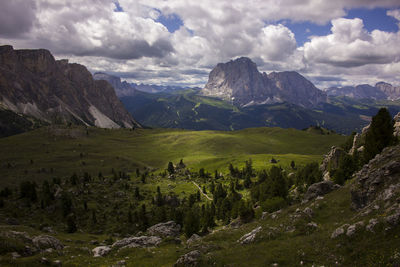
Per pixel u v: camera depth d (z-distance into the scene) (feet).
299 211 127.75
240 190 499.10
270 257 80.12
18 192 430.20
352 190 116.06
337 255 71.67
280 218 132.67
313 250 78.43
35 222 309.22
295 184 349.20
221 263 82.17
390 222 70.95
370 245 68.49
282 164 642.63
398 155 112.57
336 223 96.89
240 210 217.77
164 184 599.57
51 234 186.91
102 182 547.90
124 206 392.88
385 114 187.73
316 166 339.77
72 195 405.18
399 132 261.03
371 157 192.65
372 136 193.98
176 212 309.63
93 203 390.01
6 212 329.31
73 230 272.31
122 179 632.38
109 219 334.03
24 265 80.07
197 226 229.66
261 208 207.41
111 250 122.62
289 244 87.61
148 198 455.22
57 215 334.85
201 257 87.35
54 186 452.76
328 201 130.00
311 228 99.19
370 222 76.18
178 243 137.90
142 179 612.70
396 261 58.13
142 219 313.32
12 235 116.98
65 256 108.06
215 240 121.08
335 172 242.17
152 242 135.03
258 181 502.38
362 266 63.10
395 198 83.61
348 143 400.47
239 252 90.27
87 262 100.17
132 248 121.08
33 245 115.34
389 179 102.06
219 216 346.33
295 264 73.31
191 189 549.95
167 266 90.89
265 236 101.45
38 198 386.32
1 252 95.96
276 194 229.04
